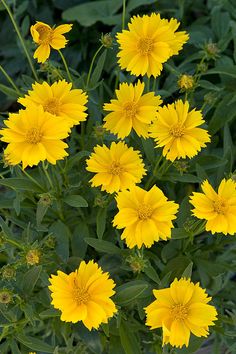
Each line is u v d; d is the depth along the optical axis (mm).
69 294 549
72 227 727
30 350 681
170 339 536
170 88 796
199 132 599
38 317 654
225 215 572
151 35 629
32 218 720
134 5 901
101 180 587
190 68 860
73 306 546
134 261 601
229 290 733
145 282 622
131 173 593
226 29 860
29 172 720
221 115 759
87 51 971
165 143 589
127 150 598
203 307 545
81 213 709
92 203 713
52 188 643
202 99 811
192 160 706
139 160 597
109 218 707
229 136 717
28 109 570
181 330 542
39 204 634
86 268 559
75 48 962
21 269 659
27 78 746
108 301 548
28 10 979
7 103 957
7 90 717
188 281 548
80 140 752
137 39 628
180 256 665
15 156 575
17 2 977
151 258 686
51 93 605
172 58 888
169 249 686
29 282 617
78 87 709
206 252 703
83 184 708
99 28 976
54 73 685
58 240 664
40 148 563
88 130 745
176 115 592
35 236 689
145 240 561
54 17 1003
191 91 667
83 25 925
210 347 752
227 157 708
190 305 547
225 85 806
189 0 935
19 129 568
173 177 671
